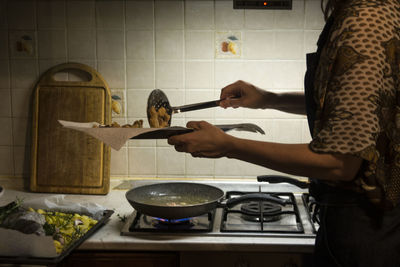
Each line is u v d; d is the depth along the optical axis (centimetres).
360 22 74
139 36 161
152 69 163
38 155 163
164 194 142
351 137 71
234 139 87
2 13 162
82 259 117
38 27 162
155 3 159
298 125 164
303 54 160
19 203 128
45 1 161
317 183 94
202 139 88
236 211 129
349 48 74
